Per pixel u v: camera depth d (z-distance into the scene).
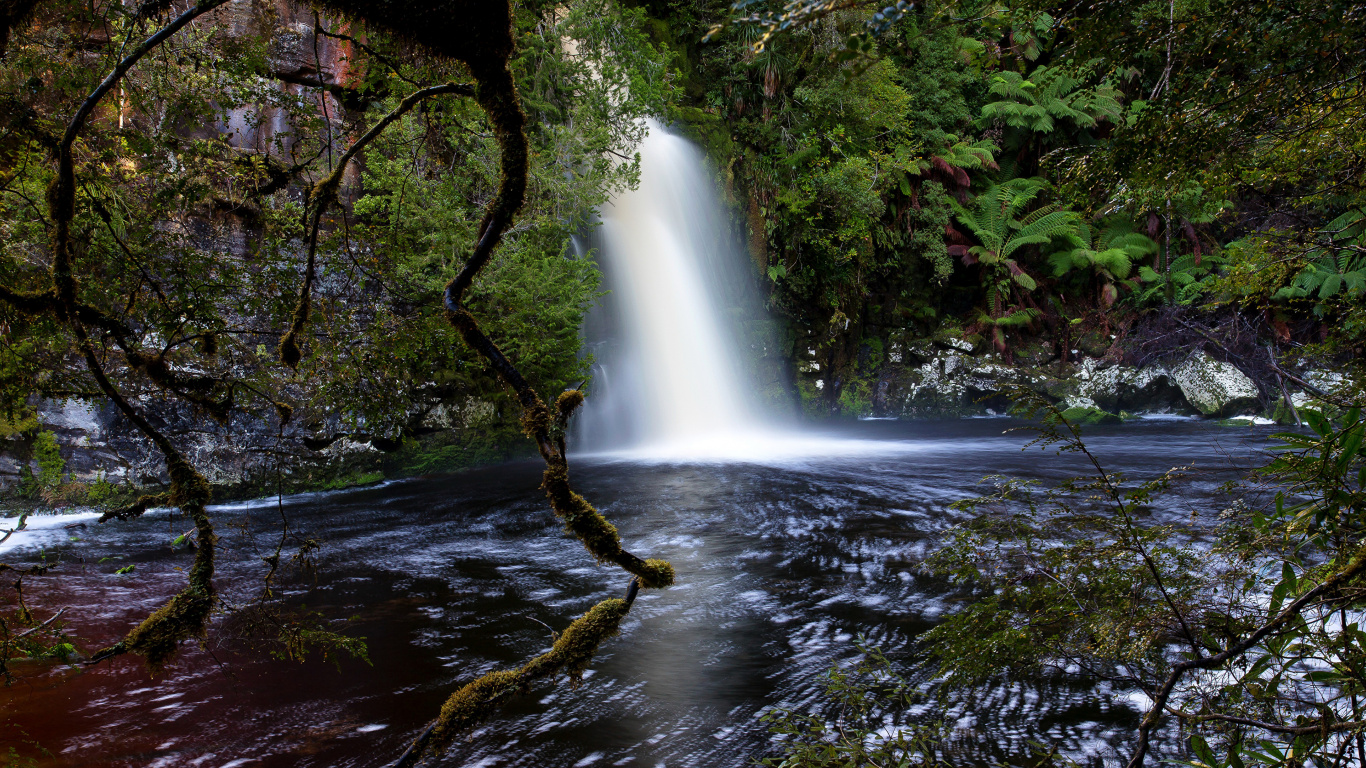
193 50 2.55
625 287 18.08
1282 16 2.33
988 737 3.33
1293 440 1.63
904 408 24.33
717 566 6.82
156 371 2.04
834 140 20.56
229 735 3.78
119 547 8.27
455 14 1.36
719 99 20.30
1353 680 1.51
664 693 4.16
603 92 12.62
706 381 20.03
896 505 9.42
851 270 23.17
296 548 8.02
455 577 6.77
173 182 2.51
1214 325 22.14
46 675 4.48
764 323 22.09
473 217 9.49
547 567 7.08
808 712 3.80
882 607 5.51
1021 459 13.73
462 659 4.79
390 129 3.56
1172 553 2.05
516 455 14.67
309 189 2.41
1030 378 23.88
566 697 4.13
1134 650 1.88
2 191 2.36
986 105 24.09
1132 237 23.81
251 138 8.73
